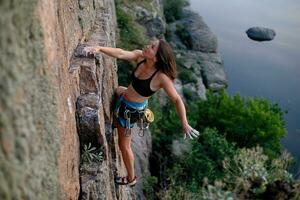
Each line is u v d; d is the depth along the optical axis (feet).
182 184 47.44
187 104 78.54
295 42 117.91
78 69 17.48
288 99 95.50
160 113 61.87
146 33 77.71
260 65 107.55
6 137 7.63
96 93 17.70
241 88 98.63
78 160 16.46
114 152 20.59
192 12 108.99
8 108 7.73
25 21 8.70
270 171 29.68
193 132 16.88
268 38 117.29
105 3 30.58
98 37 23.06
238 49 113.60
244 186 26.02
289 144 79.97
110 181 19.77
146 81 17.49
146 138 52.26
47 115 10.03
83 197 15.92
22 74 8.38
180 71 88.02
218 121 63.05
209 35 102.12
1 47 7.66
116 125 19.86
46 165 9.78
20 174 8.07
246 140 62.18
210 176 50.57
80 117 16.75
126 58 18.12
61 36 14.01
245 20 128.26
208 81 93.25
